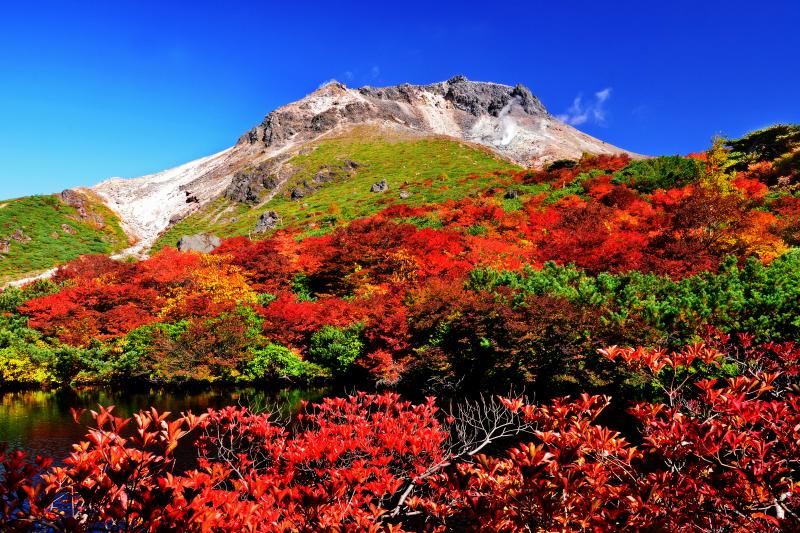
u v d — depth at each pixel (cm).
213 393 1986
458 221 3522
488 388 1688
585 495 305
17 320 2586
